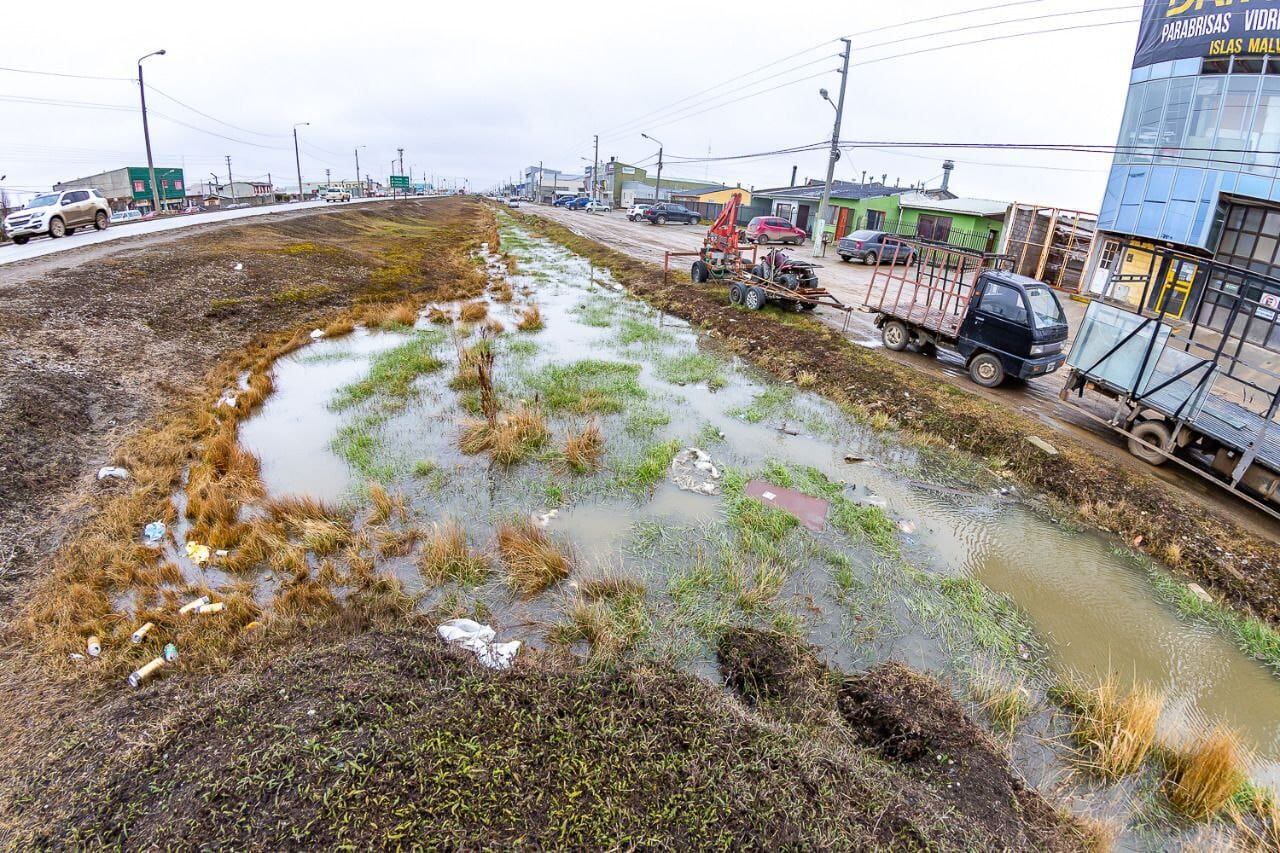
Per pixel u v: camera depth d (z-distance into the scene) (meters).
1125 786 4.15
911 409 10.62
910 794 3.73
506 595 5.72
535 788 3.32
